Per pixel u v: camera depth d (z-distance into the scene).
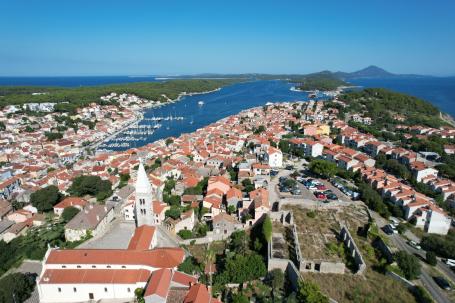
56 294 86.75
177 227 122.88
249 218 121.94
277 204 134.38
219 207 134.62
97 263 89.38
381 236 111.12
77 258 90.06
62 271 88.81
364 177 167.75
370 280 89.56
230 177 178.25
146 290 80.12
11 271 108.31
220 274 91.56
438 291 89.38
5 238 131.75
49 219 147.75
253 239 113.25
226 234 119.56
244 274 89.81
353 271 93.31
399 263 94.94
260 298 82.94
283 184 161.62
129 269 89.50
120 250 93.12
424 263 103.25
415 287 85.75
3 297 87.38
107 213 136.88
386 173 173.62
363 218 126.56
